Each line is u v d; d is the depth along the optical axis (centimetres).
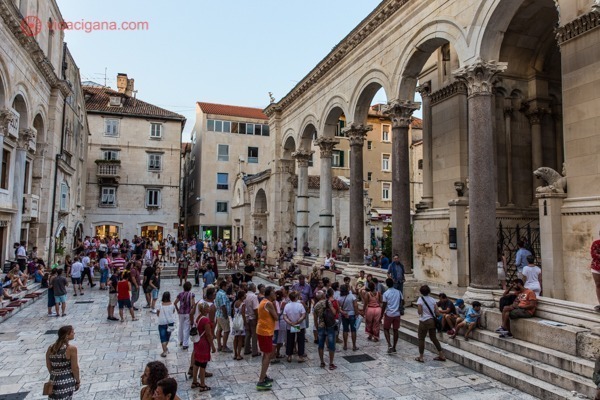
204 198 4378
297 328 930
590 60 1005
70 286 2091
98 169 3691
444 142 1549
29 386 790
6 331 1202
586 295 956
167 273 2566
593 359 718
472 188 1071
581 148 1016
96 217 3716
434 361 937
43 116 2244
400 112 1445
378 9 1498
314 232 3005
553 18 1341
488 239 1042
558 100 1484
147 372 432
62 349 556
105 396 748
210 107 4631
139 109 3997
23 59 1850
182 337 1049
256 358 977
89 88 4112
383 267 1658
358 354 998
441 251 1480
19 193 1923
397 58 1445
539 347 811
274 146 2697
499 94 1473
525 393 745
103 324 1304
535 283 950
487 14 1056
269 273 2436
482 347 894
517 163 1464
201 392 766
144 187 3862
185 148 5466
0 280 1500
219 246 3166
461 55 1134
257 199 3306
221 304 1043
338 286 1275
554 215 1028
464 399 725
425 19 1298
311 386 795
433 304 945
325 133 2072
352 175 1762
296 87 2341
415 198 3953
